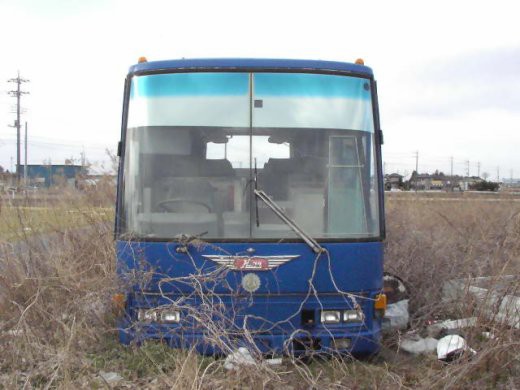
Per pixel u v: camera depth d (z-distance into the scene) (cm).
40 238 934
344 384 554
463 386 541
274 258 607
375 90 668
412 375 584
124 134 654
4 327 698
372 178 647
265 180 630
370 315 626
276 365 578
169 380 527
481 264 787
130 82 662
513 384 545
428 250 932
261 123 643
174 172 636
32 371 581
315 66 654
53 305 732
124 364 593
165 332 604
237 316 601
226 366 560
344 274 614
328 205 631
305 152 639
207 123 642
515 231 773
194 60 654
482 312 649
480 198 1463
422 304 812
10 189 1058
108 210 1034
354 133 650
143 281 608
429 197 1554
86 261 883
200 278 591
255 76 650
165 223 625
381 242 639
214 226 620
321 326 611
